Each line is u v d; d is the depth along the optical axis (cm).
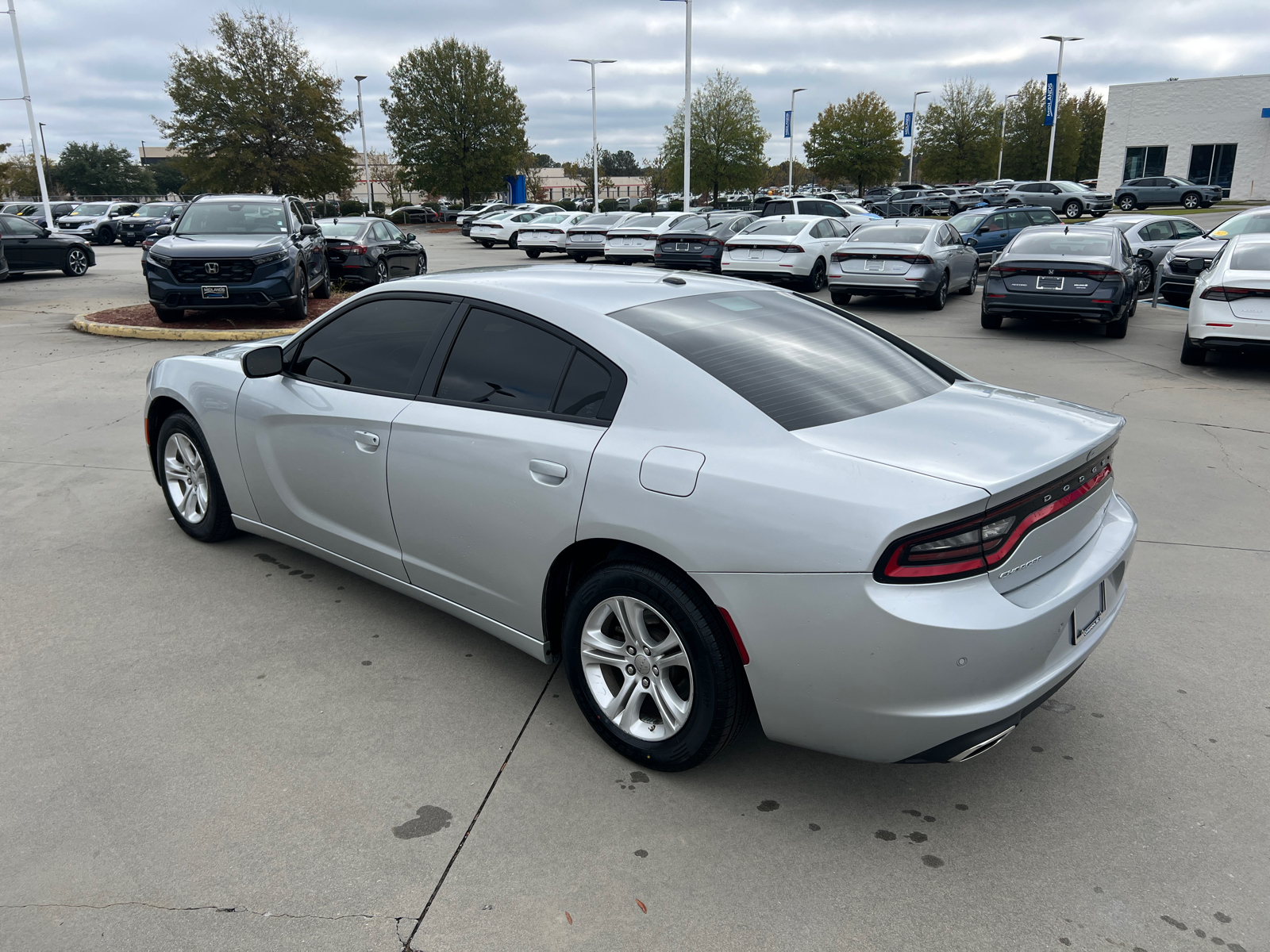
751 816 266
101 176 8912
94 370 915
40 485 555
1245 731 311
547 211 3650
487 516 304
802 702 244
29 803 265
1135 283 1269
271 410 386
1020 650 233
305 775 281
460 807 268
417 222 5584
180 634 371
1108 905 232
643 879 240
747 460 249
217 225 1231
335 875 239
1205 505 544
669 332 292
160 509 516
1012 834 260
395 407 336
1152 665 357
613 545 277
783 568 235
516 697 329
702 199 5488
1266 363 995
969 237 1994
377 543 357
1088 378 912
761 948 217
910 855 250
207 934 219
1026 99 6244
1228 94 4212
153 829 255
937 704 229
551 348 300
